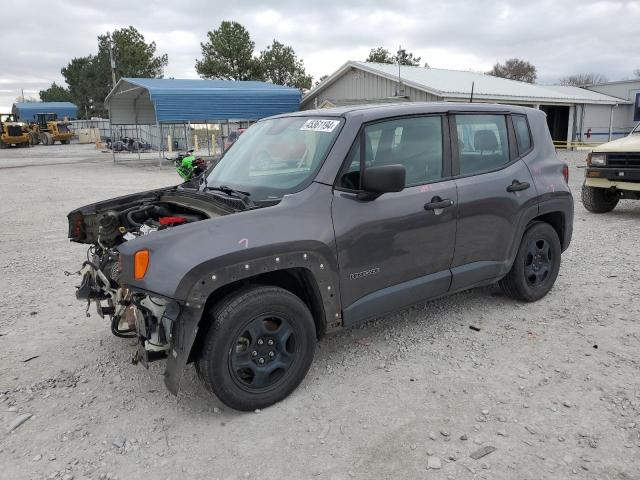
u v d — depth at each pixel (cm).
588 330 446
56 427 326
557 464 280
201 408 345
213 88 2562
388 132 395
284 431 317
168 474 282
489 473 275
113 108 3017
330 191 361
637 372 373
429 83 2505
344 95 2914
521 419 321
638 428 309
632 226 855
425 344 428
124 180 1877
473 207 431
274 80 5056
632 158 882
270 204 352
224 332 316
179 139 4003
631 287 547
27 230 939
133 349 432
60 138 5438
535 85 3541
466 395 351
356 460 289
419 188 403
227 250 313
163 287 304
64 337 459
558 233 530
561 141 3350
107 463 292
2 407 349
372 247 374
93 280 405
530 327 455
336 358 408
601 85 3819
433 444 300
